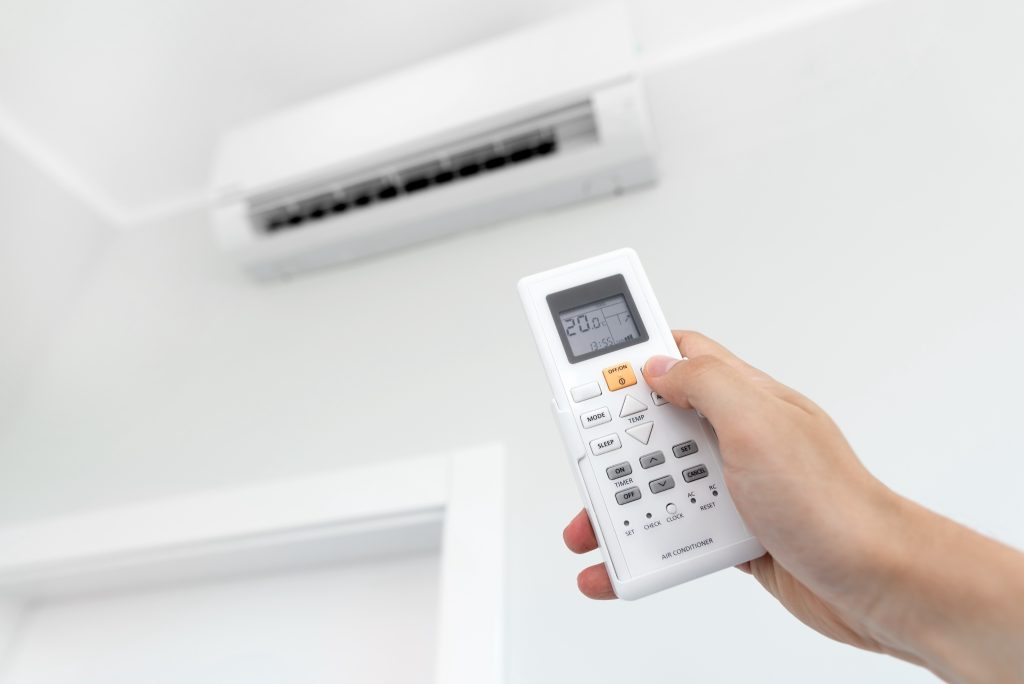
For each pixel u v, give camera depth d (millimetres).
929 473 692
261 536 880
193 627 958
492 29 1190
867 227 905
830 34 1131
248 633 929
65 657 984
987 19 1020
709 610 672
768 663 631
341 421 977
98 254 1417
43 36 1104
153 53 1168
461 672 664
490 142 1063
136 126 1304
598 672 663
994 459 680
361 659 864
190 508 918
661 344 496
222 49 1181
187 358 1173
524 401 903
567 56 1041
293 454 960
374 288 1150
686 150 1106
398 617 886
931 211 883
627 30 1038
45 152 1332
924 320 794
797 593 464
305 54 1208
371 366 1035
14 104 1219
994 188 867
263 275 1227
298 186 1139
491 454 837
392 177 1113
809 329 836
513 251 1093
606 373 482
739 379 415
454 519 786
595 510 434
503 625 698
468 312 1045
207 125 1319
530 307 511
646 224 1034
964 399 725
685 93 1177
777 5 1181
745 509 403
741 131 1093
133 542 909
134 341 1240
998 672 321
